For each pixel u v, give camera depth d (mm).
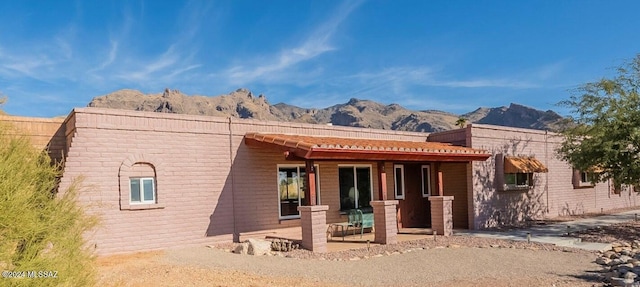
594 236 16172
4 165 4508
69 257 4992
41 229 4617
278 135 15242
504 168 20250
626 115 16516
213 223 14133
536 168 20891
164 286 8664
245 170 14984
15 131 5129
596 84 17438
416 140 20438
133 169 12852
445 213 16906
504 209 20359
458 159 17297
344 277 10023
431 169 20688
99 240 12039
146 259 11477
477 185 19109
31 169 4926
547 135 23234
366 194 18391
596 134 17203
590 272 10625
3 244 4344
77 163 11883
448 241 15297
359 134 18422
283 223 15672
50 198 5098
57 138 13273
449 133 20141
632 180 17359
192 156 13914
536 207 22156
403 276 10203
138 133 12961
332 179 17219
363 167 18391
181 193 13602
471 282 9664
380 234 14930
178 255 12164
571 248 13820
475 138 19297
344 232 17031
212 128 14414
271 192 15539
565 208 24141
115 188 12453
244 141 15062
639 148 16703
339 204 17312
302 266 11109
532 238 15828
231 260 11648
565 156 19828
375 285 9391
